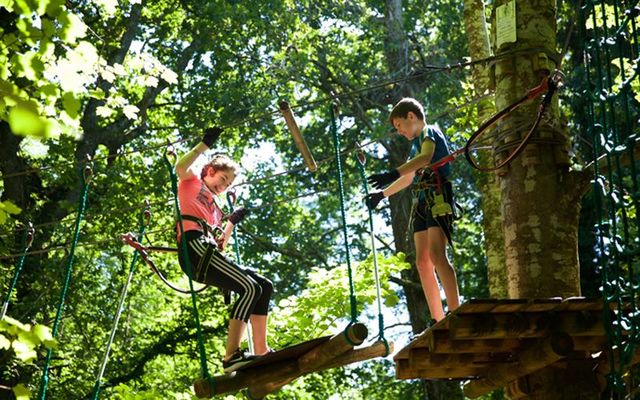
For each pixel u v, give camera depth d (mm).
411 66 23484
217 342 19484
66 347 18125
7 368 15906
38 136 3740
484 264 22281
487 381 7504
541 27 8094
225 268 6852
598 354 7305
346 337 6359
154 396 11500
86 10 18000
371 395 22469
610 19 9875
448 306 7223
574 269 7598
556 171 7727
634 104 16766
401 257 11977
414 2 23547
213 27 20609
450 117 21781
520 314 6492
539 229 7609
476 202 22734
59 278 17281
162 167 19312
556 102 7953
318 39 23156
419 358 7250
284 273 23000
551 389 7125
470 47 12375
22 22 5301
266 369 6613
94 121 18703
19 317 16172
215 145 21891
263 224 23172
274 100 22234
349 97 23562
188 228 6918
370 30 22422
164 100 21859
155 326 19922
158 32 20938
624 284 6559
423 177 7355
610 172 6438
